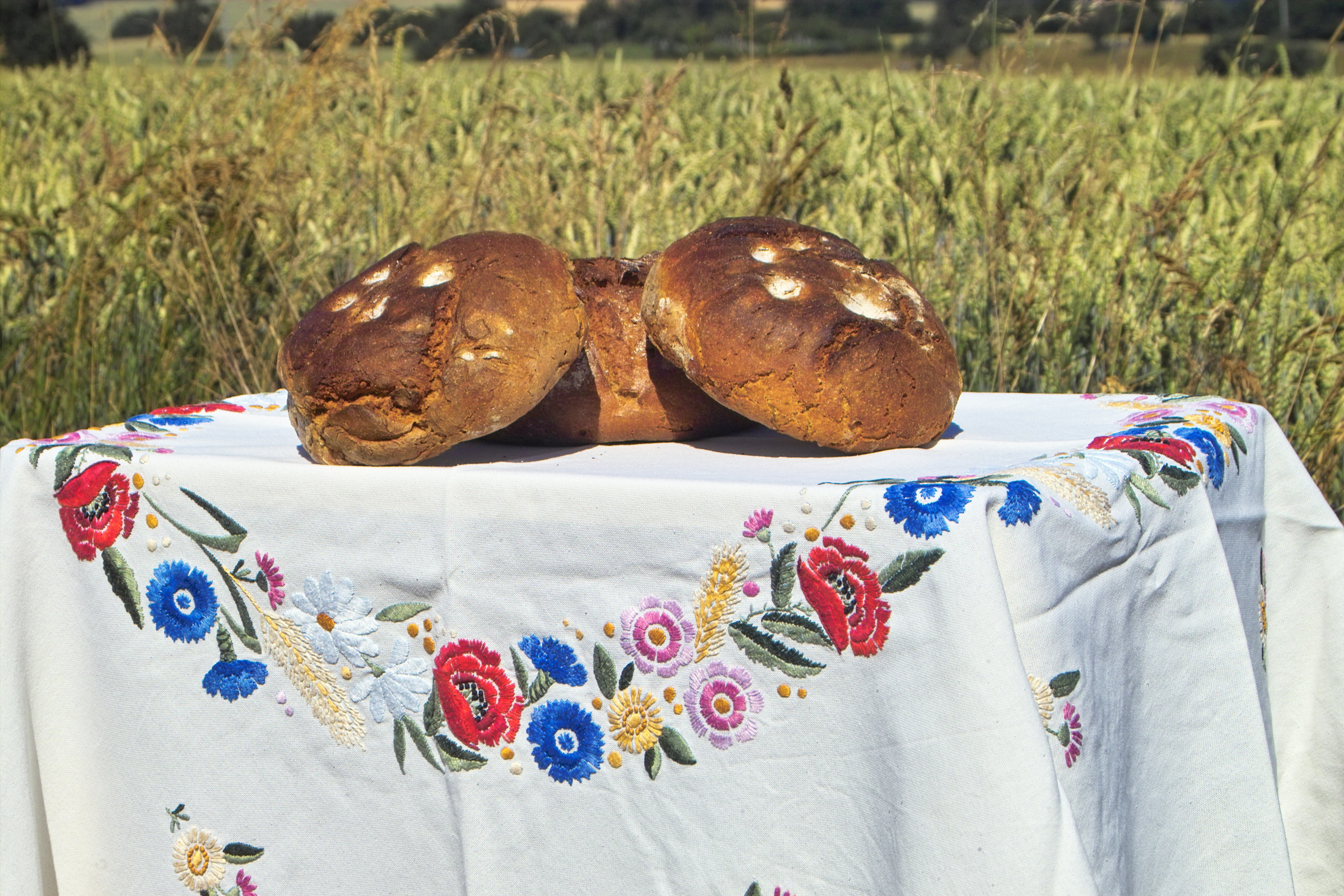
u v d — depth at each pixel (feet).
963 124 11.11
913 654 4.20
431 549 4.88
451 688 4.95
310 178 12.35
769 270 5.75
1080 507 4.45
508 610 4.83
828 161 12.90
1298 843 6.29
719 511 4.48
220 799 5.33
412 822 5.11
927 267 10.37
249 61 13.07
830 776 4.46
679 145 13.47
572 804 4.85
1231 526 5.67
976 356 10.44
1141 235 10.27
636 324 6.09
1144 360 10.18
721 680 4.57
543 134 13.05
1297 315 9.55
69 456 5.39
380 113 11.92
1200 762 5.12
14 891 5.30
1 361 11.55
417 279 5.66
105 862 5.51
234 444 6.04
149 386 11.43
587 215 11.36
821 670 4.41
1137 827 4.82
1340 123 10.21
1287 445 6.33
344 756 5.15
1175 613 5.03
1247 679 5.13
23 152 17.13
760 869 4.61
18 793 5.33
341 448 5.38
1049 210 10.48
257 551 5.13
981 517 4.09
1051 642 4.25
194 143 11.15
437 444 5.37
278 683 5.19
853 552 4.29
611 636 4.71
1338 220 10.32
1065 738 4.30
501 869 4.94
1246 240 9.53
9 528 5.37
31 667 5.44
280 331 11.41
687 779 4.67
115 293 11.53
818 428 5.43
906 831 4.26
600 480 4.62
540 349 5.41
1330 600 6.15
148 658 5.35
